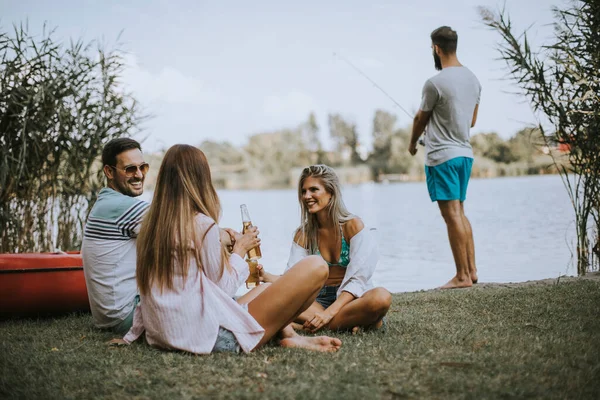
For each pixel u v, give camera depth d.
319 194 3.04
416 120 4.63
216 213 2.57
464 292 3.97
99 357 2.45
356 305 2.84
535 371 2.14
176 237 2.45
